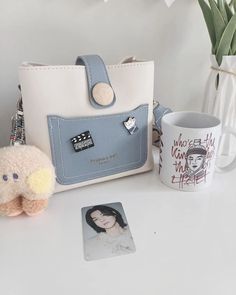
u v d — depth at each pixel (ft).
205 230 1.20
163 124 1.42
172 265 1.02
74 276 0.98
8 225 1.21
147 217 1.27
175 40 1.92
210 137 1.35
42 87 1.26
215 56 1.70
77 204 1.35
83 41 1.77
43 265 1.02
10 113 1.78
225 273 1.00
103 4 1.72
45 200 1.25
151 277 0.98
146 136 1.54
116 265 1.02
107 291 0.93
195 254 1.07
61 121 1.32
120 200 1.38
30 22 1.65
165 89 2.01
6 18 1.61
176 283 0.95
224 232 1.19
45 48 1.72
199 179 1.42
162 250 1.09
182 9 1.85
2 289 0.93
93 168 1.44
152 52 1.90
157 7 1.81
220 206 1.35
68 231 1.18
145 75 1.44
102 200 1.38
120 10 1.76
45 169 1.21
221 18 1.61
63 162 1.38
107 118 1.40
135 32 1.83
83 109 1.35
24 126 1.38
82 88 1.33
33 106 1.28
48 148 1.34
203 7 1.68
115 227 1.20
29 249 1.09
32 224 1.22
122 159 1.50
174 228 1.20
